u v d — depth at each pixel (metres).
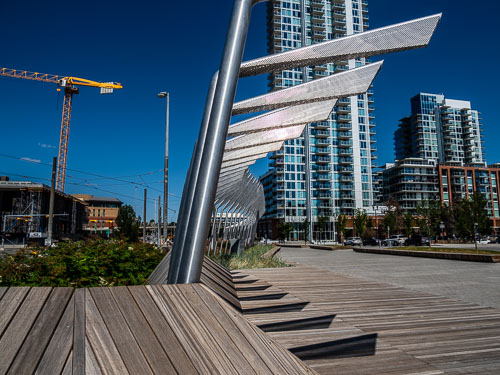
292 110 5.75
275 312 5.47
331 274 10.58
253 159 10.56
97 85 87.81
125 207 33.31
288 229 65.94
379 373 3.11
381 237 66.81
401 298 6.72
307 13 76.81
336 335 4.25
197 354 2.16
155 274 6.10
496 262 15.09
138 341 2.11
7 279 5.09
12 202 64.06
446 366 3.28
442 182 86.62
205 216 3.47
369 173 76.50
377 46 4.14
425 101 111.31
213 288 4.34
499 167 95.38
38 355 1.90
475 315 5.34
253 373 2.17
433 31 4.12
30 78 83.94
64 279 5.48
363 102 78.12
